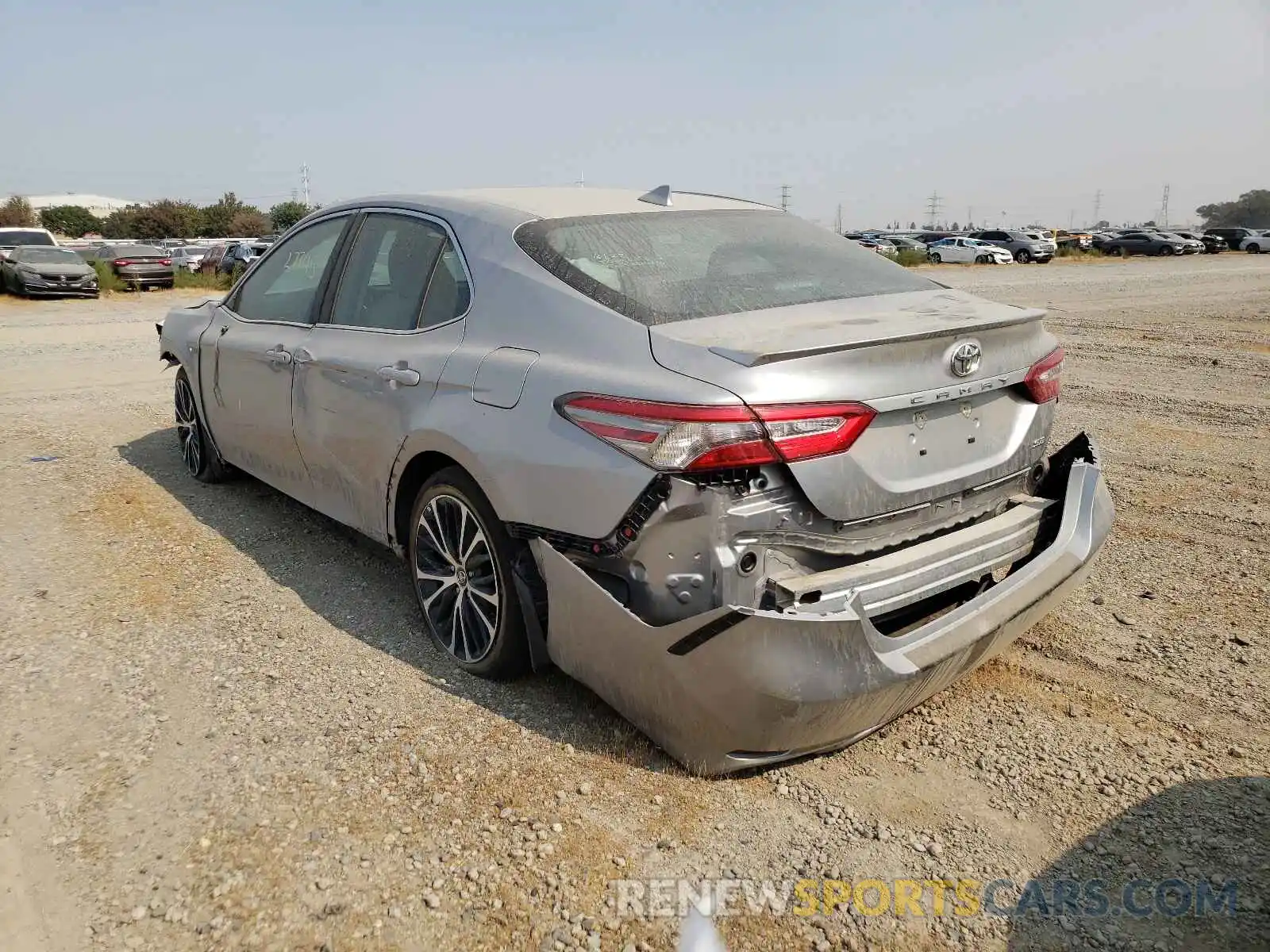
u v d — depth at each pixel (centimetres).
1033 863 252
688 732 268
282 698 330
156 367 1043
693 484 252
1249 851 255
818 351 254
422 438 336
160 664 355
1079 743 306
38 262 2275
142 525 508
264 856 252
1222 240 4994
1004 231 4462
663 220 360
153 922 230
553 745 302
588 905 236
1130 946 225
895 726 317
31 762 293
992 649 296
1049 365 322
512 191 392
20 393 875
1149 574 441
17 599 412
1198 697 333
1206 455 648
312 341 420
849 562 273
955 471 291
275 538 489
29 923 229
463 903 236
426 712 321
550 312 308
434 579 355
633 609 271
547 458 284
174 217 7738
